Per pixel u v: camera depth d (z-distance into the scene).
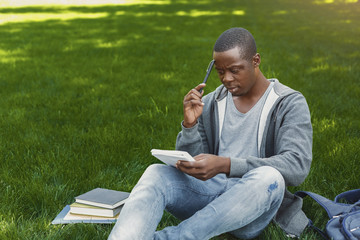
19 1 24.39
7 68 7.44
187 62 7.78
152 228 1.93
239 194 1.95
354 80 6.32
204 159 2.04
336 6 20.53
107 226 2.54
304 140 2.18
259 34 11.41
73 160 3.46
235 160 2.10
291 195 2.40
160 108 5.05
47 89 6.06
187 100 2.29
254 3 22.66
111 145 3.83
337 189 3.01
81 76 6.89
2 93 5.86
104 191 2.69
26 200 2.85
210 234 1.95
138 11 18.88
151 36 11.38
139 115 4.73
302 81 6.23
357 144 3.72
